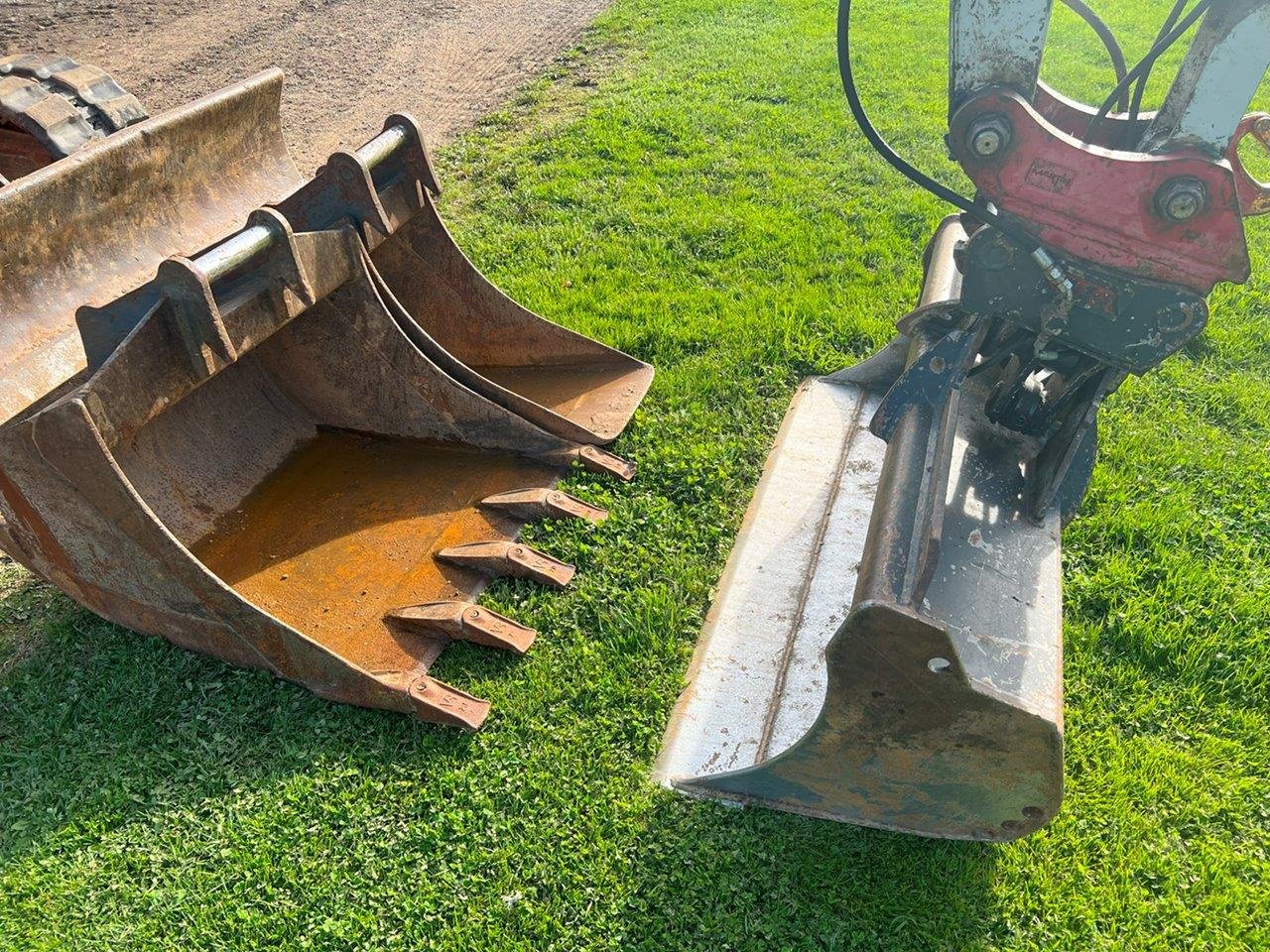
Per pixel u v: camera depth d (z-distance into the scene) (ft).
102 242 12.13
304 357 14.17
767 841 9.96
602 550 13.12
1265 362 17.85
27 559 11.20
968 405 12.15
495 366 16.38
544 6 39.19
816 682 11.29
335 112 28.30
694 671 11.62
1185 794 10.50
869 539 9.70
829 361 16.97
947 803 9.47
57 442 9.50
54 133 14.35
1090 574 13.12
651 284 19.58
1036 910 9.50
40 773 10.56
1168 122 8.73
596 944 9.14
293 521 13.14
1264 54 7.77
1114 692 11.59
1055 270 8.95
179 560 10.26
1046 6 8.07
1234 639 12.15
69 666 11.73
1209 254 8.45
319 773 10.53
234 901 9.43
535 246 20.92
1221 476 14.90
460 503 13.62
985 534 10.82
